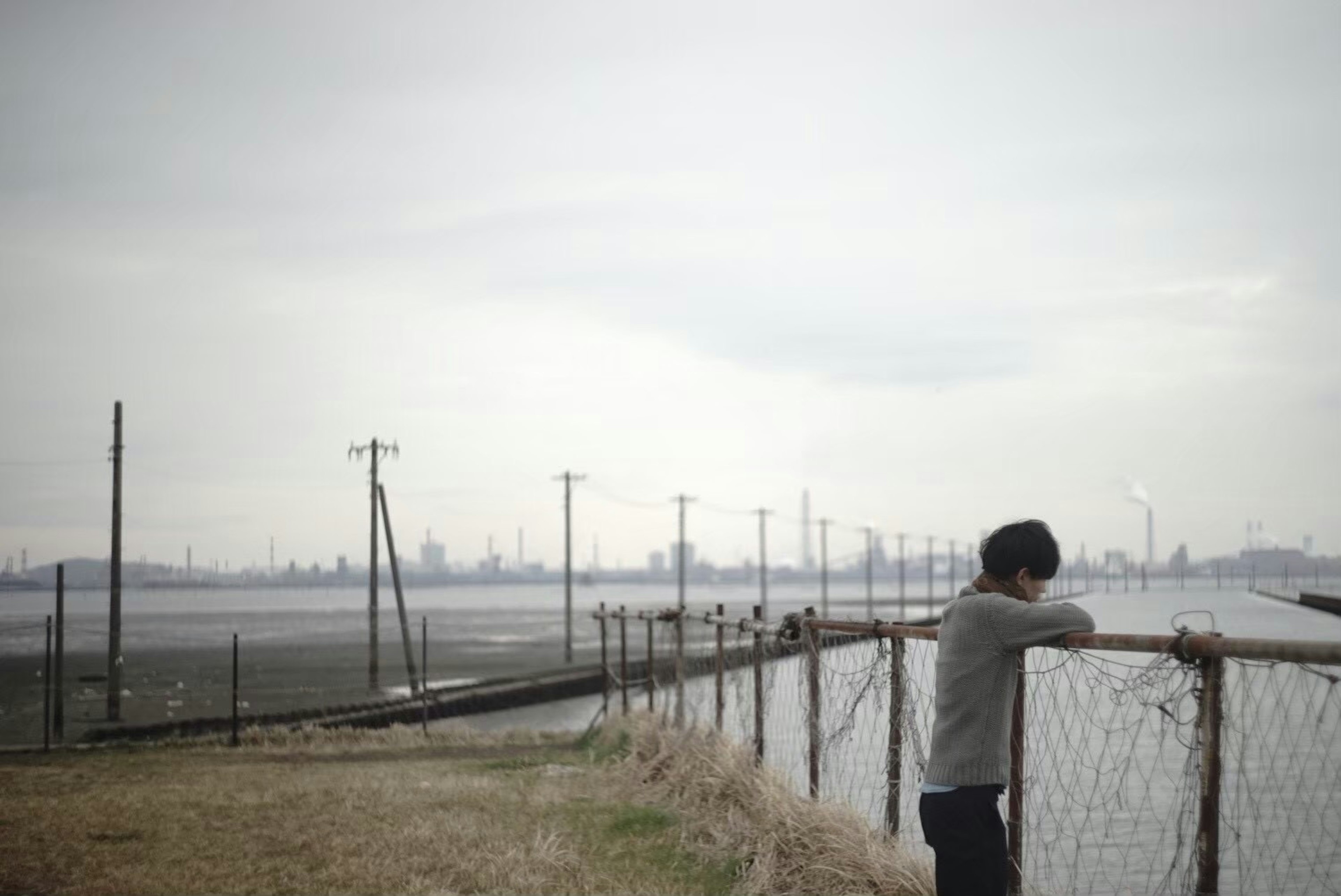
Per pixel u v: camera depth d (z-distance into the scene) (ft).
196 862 29.81
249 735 61.46
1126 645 14.98
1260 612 303.68
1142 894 19.75
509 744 58.75
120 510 90.48
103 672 154.51
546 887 26.53
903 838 24.75
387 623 350.64
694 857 28.99
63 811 37.42
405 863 29.17
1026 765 18.47
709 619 41.55
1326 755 18.60
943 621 15.93
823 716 29.91
